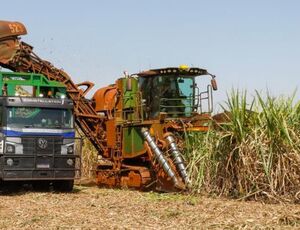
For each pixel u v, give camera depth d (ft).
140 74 52.42
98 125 58.70
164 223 27.63
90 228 26.50
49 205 36.40
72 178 47.21
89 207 34.94
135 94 53.42
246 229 25.25
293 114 39.14
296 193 35.99
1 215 31.24
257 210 30.91
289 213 28.45
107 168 57.77
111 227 26.68
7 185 50.24
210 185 40.78
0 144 45.73
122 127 54.34
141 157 51.55
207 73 51.65
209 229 25.75
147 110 51.93
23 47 55.93
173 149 44.91
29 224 27.94
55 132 47.11
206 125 45.85
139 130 51.42
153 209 32.76
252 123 39.11
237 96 39.88
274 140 37.60
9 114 46.03
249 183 38.01
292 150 37.22
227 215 29.35
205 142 42.01
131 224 27.50
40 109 47.16
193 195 40.88
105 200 39.01
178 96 51.49
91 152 65.00
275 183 36.88
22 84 50.19
